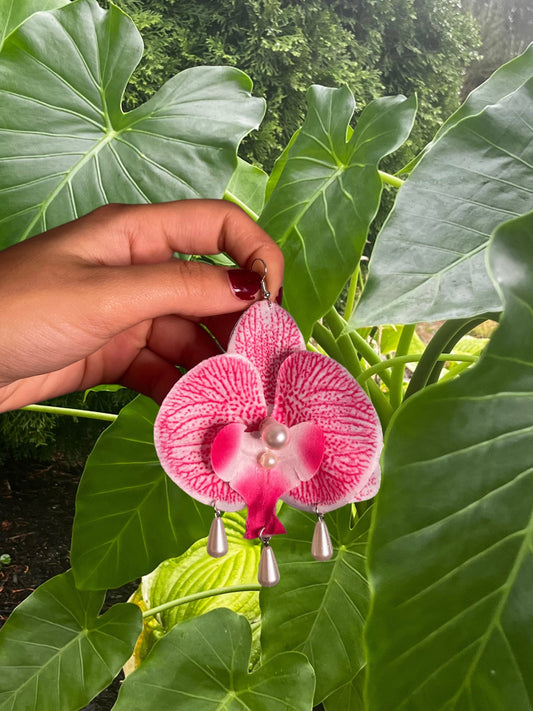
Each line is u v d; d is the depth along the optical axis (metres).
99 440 0.41
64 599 0.40
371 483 0.22
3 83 0.36
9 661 0.38
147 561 0.40
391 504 0.18
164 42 1.53
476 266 0.24
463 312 0.23
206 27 1.59
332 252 0.32
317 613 0.35
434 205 0.25
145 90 1.50
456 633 0.17
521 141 0.26
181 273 0.23
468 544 0.17
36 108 0.36
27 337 0.23
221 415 0.21
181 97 0.37
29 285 0.23
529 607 0.17
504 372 0.18
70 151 0.36
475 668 0.17
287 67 1.62
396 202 0.25
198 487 0.22
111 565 0.40
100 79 0.37
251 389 0.21
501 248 0.18
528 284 0.18
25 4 0.43
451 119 0.34
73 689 0.38
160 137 0.36
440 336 0.34
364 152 0.32
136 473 0.41
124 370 0.36
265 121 1.61
